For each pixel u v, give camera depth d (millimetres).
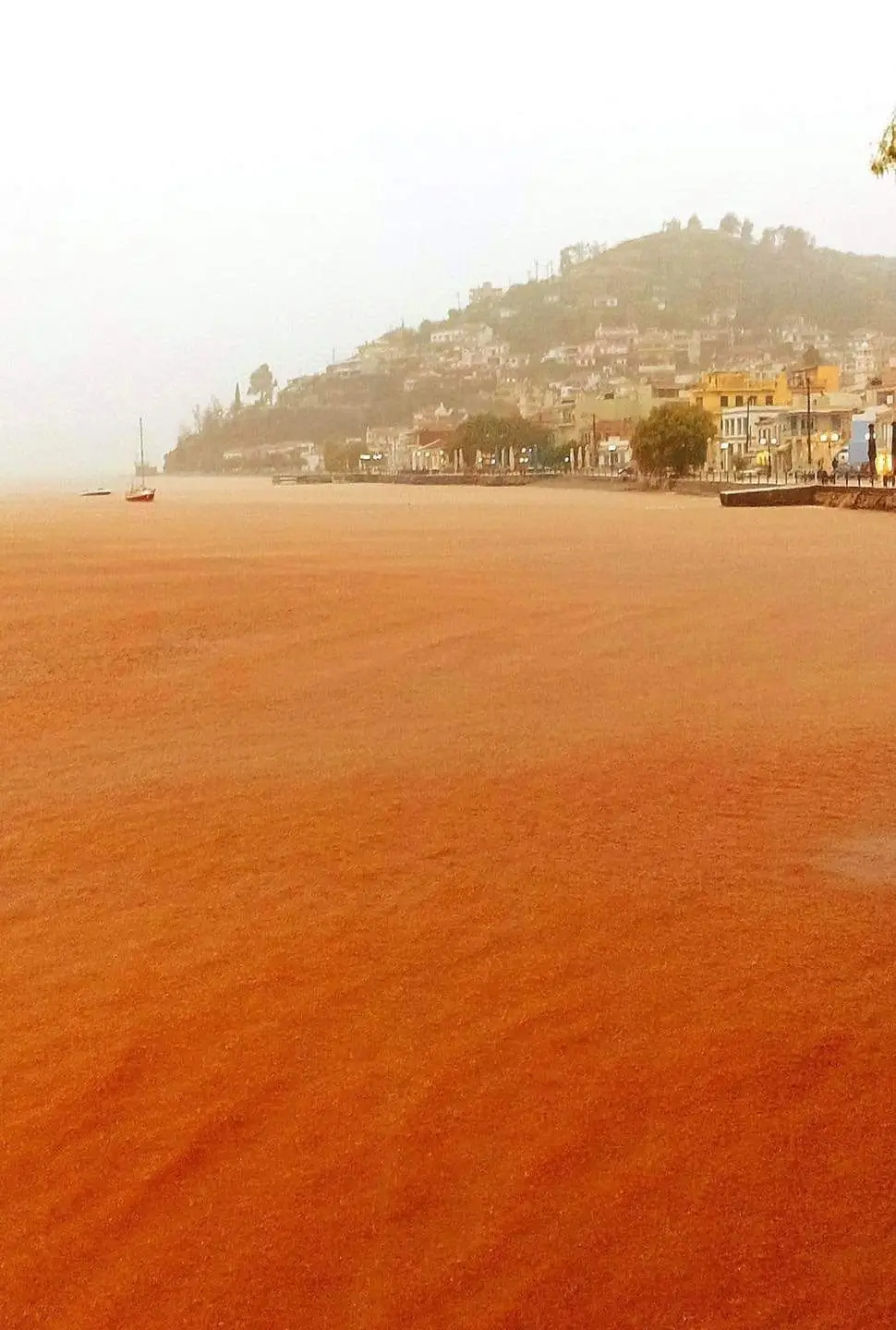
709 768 10484
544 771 10391
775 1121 4891
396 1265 4066
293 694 13945
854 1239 4176
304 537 39656
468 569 27062
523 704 13281
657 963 6402
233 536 40469
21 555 31125
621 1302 3895
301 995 6051
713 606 21219
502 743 11469
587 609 20781
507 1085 5176
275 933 6848
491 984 6160
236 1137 4805
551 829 8781
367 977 6246
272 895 7473
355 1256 4113
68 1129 4887
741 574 26594
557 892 7477
